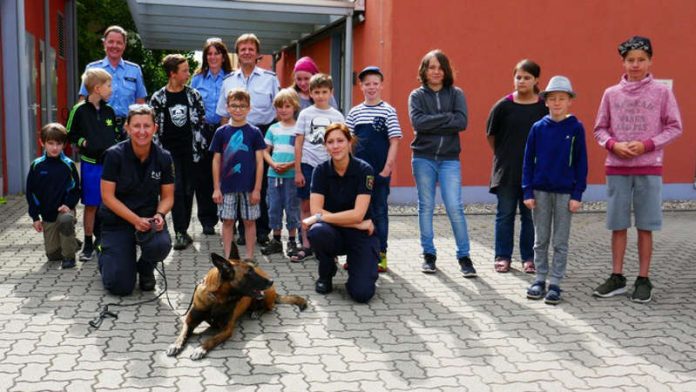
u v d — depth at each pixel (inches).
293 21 439.2
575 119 201.5
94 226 251.1
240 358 153.3
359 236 200.5
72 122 237.1
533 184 204.1
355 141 207.0
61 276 220.7
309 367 148.6
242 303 174.6
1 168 399.2
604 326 179.6
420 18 386.0
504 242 239.3
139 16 458.0
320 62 535.8
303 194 245.1
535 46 402.3
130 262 198.8
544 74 405.4
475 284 221.0
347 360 153.2
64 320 176.7
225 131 237.5
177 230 267.6
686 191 426.6
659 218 202.5
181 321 178.2
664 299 207.0
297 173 242.8
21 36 398.3
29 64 453.7
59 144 229.3
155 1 402.0
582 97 411.2
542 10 401.1
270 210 260.7
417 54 387.9
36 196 231.1
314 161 243.4
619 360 155.6
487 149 402.6
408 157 391.2
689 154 424.2
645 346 164.9
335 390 136.8
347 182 202.5
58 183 230.5
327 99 243.4
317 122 242.7
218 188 238.2
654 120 201.8
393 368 148.9
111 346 158.9
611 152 206.7
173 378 141.1
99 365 147.3
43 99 507.8
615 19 410.0
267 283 163.5
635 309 195.8
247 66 271.7
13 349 155.6
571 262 257.8
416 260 255.8
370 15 416.2
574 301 203.2
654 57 415.8
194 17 446.9
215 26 474.9
